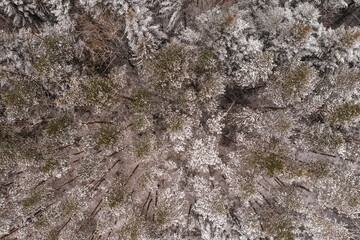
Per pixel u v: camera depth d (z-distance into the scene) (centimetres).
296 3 1066
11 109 982
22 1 1023
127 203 1090
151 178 1062
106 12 1020
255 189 1010
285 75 989
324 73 1070
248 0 1066
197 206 1107
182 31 1081
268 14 967
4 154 1007
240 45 958
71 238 1126
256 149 1036
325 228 1089
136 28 939
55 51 988
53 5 1023
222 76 1012
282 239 1054
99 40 1078
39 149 1052
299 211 1093
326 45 990
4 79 998
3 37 983
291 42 969
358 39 935
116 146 1062
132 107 1067
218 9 1031
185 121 1010
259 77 1026
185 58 958
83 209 1091
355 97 1065
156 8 1107
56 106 1056
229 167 1080
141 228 1082
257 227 1078
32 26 1111
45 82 1033
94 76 994
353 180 1070
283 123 1020
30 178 1076
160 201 1102
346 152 1109
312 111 1057
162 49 952
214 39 954
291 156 1063
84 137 1082
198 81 1040
